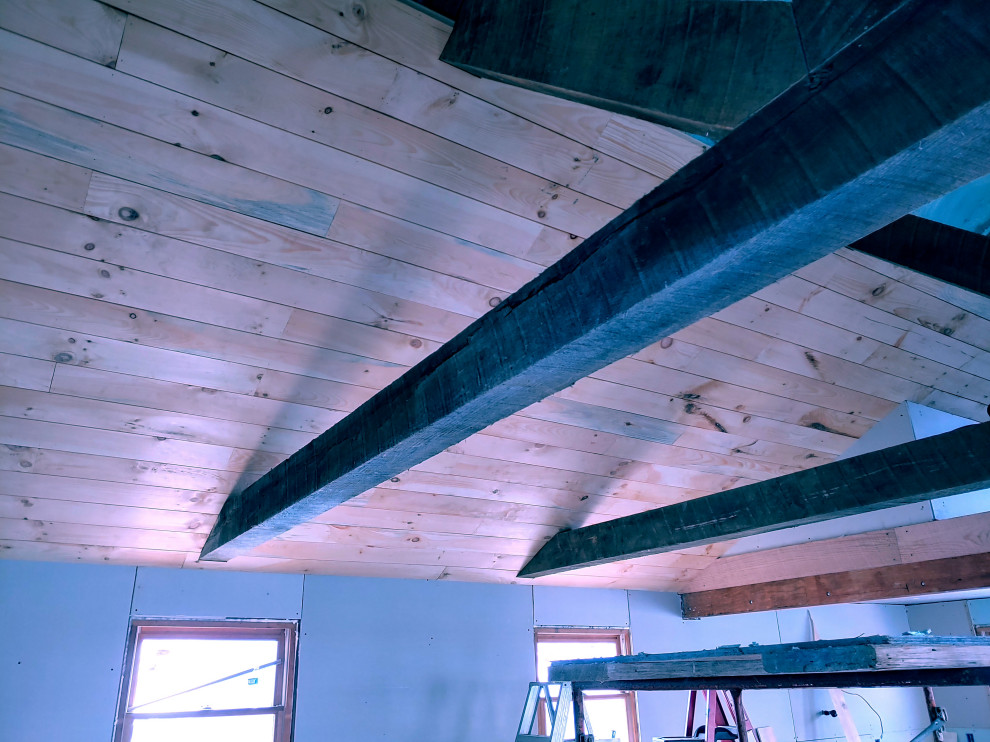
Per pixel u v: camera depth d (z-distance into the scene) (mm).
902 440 3705
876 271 2826
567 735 4168
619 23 1532
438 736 3820
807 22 918
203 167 1935
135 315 2250
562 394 3043
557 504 3777
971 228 3457
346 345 2535
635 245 1083
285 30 1729
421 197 2148
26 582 3076
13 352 2260
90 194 1922
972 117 719
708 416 3402
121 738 3104
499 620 4250
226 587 3506
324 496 2197
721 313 2855
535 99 1973
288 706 3500
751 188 926
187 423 2680
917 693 5914
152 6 1636
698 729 4273
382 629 3846
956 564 3617
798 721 5125
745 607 4594
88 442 2650
